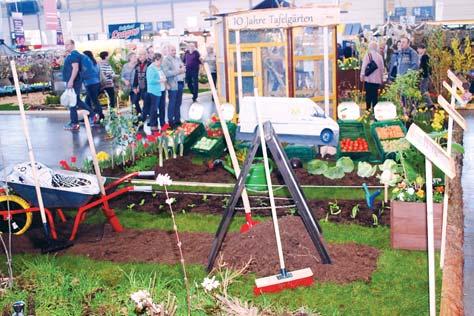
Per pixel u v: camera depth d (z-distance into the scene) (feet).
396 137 30.86
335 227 21.26
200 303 15.06
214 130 33.58
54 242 20.80
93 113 52.70
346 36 82.69
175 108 46.88
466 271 17.72
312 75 36.81
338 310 15.08
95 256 19.79
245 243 18.76
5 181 21.27
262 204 24.31
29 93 88.84
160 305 13.94
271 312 14.78
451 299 15.39
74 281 17.11
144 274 17.78
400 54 48.26
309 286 16.57
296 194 17.51
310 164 28.25
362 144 31.27
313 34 36.42
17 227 22.33
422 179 20.38
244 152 29.78
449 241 19.17
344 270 17.34
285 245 18.31
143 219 23.54
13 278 17.67
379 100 52.49
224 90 42.65
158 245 20.42
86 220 23.81
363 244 19.48
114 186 22.82
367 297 15.72
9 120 61.46
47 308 15.62
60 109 68.59
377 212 22.71
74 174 22.68
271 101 31.48
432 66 50.83
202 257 18.98
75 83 51.06
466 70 50.90
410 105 41.75
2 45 89.35
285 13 33.01
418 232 18.75
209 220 22.88
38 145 44.19
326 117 30.96
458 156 31.22
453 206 22.59
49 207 21.58
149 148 34.55
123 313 15.12
